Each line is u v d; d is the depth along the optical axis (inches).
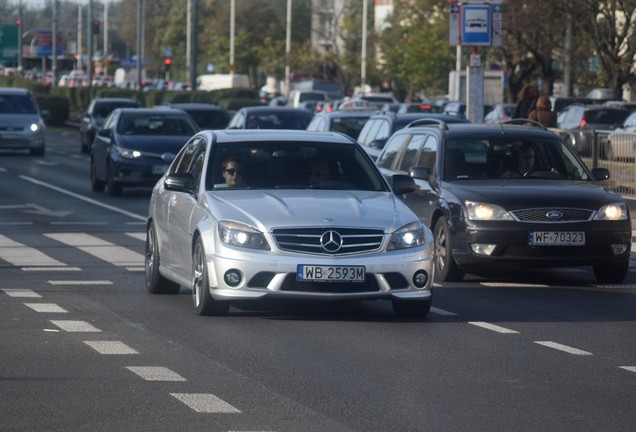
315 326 1098.7
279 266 1088.2
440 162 1498.5
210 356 951.6
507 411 775.1
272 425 731.4
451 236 1417.3
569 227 1379.2
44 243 1804.9
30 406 777.6
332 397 810.2
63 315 1154.0
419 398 810.2
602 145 2476.6
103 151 2751.0
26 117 4148.6
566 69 4960.6
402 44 7652.6
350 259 1092.5
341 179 1211.9
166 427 724.7
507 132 1539.1
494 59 6299.2
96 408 772.0
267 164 1214.3
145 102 7071.9
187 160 1299.2
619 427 735.7
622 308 1245.1
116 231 1985.7
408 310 1148.5
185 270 1200.8
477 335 1065.5
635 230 2103.8
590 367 924.6
